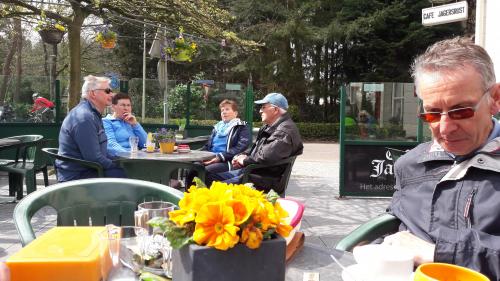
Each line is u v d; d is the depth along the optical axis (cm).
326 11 2466
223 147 636
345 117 689
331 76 2628
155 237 142
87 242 134
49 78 993
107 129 550
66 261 120
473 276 112
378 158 695
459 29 2319
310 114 2559
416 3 2394
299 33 2278
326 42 2372
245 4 2311
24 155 616
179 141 736
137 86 1034
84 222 239
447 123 161
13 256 122
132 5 834
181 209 108
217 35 958
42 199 224
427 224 183
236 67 2447
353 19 2392
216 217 103
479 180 170
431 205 182
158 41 966
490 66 161
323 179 898
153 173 449
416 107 681
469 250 152
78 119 431
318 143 2223
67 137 436
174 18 893
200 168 470
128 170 441
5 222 503
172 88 1045
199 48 2341
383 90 682
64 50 2341
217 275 101
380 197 698
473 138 164
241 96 1050
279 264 106
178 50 927
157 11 867
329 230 511
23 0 824
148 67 2839
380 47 2428
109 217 242
